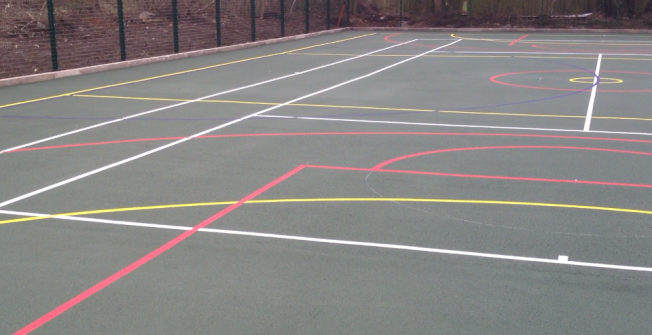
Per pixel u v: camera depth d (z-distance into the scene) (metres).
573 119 12.16
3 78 17.45
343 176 8.40
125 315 4.86
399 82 17.11
